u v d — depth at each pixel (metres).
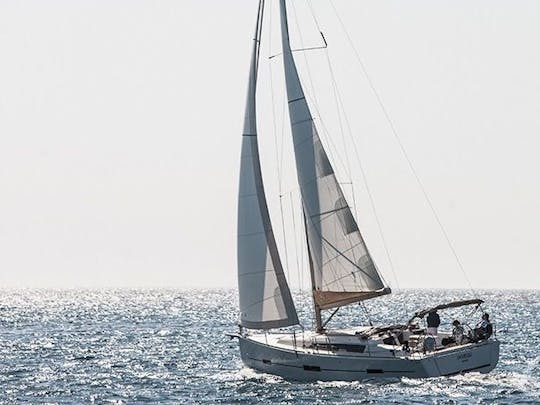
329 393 157.75
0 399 171.38
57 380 197.38
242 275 171.62
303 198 175.88
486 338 166.75
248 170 171.75
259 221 170.50
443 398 152.50
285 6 176.62
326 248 173.62
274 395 159.12
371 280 170.88
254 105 173.12
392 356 157.88
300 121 175.38
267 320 169.50
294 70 175.62
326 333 171.75
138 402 166.00
